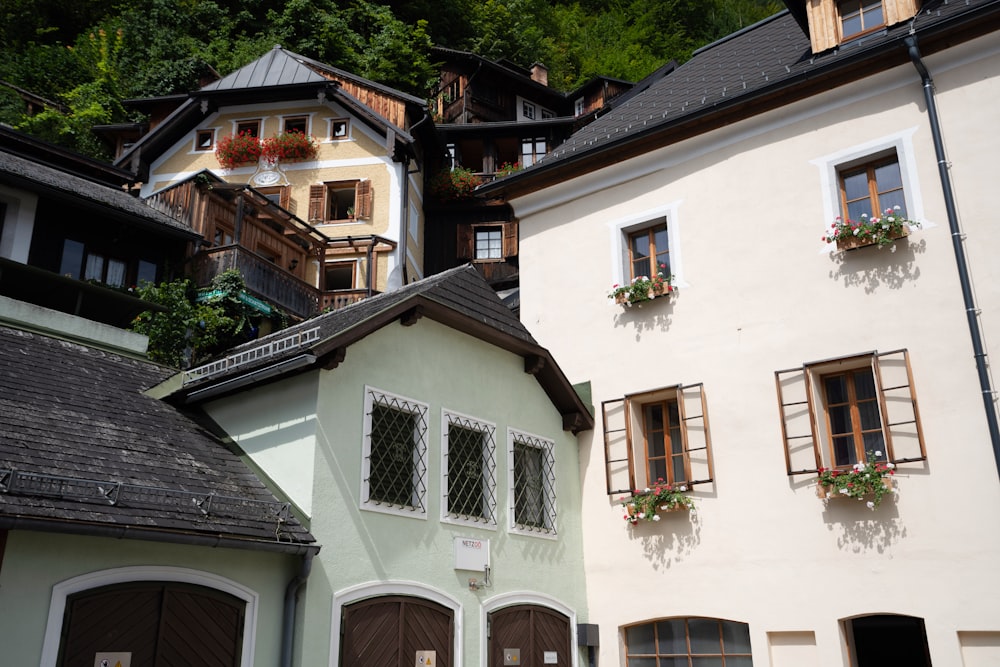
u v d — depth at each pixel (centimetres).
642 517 1236
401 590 988
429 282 1225
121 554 788
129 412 998
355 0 4300
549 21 5159
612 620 1243
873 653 1366
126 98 3694
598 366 1365
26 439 818
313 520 916
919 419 1054
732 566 1156
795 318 1191
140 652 781
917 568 1019
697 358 1265
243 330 2080
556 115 3997
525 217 1531
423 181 3228
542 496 1255
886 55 1173
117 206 2028
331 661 896
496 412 1198
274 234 2509
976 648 971
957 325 1061
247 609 864
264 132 2953
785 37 1531
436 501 1069
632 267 1400
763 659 1102
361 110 2852
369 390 1020
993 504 988
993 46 1115
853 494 1054
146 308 1567
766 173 1270
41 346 1098
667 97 1528
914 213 1126
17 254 1914
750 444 1184
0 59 3834
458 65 3806
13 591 716
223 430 1049
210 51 3959
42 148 2341
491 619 1092
